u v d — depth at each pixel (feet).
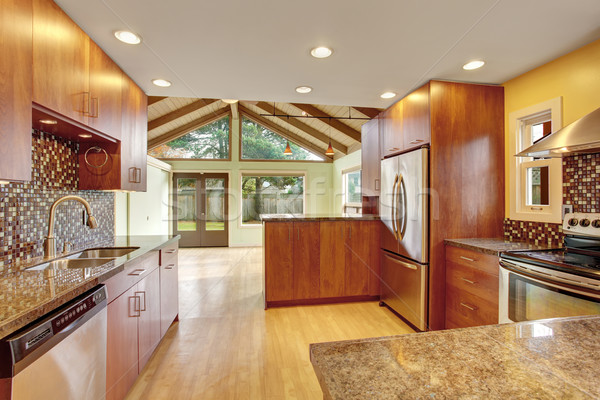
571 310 4.92
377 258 10.98
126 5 5.02
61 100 4.96
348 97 9.80
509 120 8.34
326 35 6.08
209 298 11.29
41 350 3.11
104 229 8.41
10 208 5.20
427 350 2.08
